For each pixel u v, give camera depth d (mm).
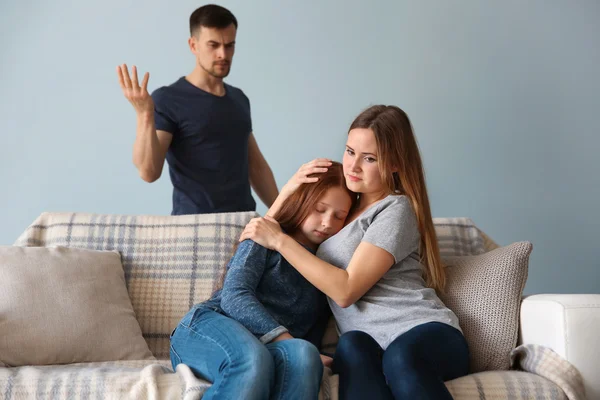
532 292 3266
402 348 1416
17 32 3158
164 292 1942
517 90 3293
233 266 1629
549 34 3318
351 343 1446
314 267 1580
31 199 3107
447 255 2023
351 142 1705
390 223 1621
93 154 3131
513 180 3279
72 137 3133
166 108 2523
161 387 1412
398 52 3270
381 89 3254
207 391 1359
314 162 1752
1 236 3090
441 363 1477
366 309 1607
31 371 1488
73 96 3146
